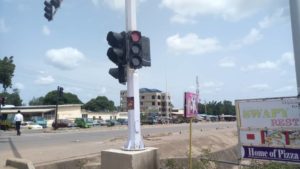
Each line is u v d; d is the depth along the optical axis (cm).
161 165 1090
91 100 14388
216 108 14488
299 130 685
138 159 816
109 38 870
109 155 847
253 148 745
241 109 763
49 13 1313
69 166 1168
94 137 2734
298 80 670
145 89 14512
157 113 13162
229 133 3469
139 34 860
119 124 7925
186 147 2111
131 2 881
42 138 2616
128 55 851
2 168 1046
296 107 689
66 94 13212
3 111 7281
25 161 1051
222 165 1695
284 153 703
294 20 670
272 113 720
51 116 8650
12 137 2742
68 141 2278
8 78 7444
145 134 3073
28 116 8475
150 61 888
